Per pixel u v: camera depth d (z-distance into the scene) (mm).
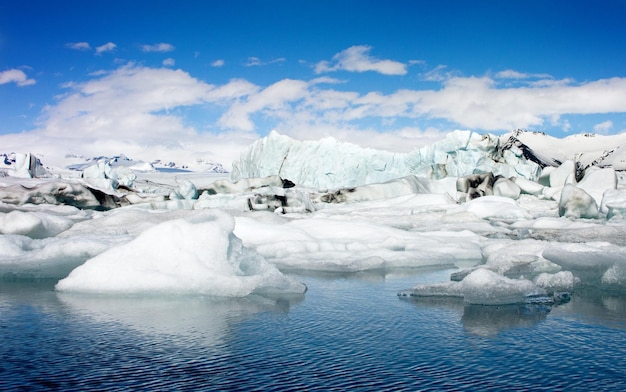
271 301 7102
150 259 7555
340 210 24141
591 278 8367
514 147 37781
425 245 12211
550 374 4441
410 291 7547
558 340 5379
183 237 7676
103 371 4461
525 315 6391
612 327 5844
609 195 21875
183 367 4562
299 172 36500
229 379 4289
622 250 8688
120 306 6680
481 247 12367
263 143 37938
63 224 15039
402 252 11039
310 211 25750
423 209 23234
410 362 4719
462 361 4738
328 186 35906
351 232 13281
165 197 27188
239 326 5840
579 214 21578
